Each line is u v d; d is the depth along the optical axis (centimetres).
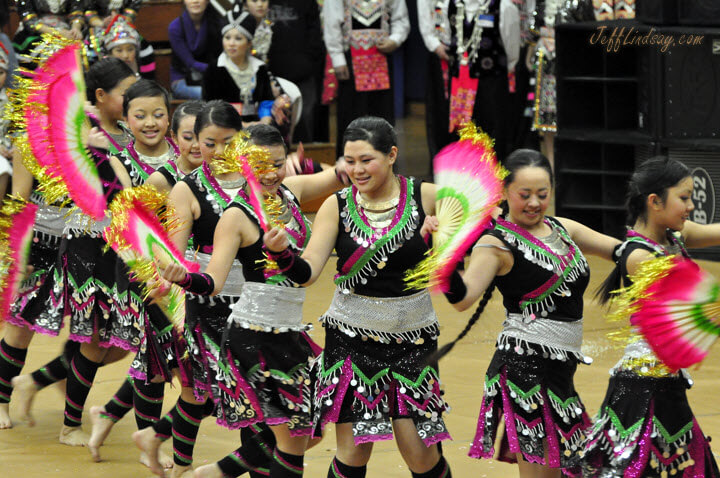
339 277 862
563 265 848
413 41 3094
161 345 1011
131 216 787
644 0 2033
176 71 2255
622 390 845
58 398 1308
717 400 1234
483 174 798
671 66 1959
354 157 842
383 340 848
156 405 1051
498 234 852
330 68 2448
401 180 873
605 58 2116
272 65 2334
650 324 755
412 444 851
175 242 920
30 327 1152
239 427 890
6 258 937
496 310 1658
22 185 1138
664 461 837
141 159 1074
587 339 1485
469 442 1113
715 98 1917
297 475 905
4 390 1186
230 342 888
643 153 2088
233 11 1947
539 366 848
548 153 2361
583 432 864
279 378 880
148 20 2547
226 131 930
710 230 930
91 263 1096
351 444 855
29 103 869
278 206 892
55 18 1755
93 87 1103
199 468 935
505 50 2167
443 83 2283
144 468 1066
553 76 2206
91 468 1062
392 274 850
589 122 2173
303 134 2409
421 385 855
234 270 935
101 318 1098
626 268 860
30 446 1128
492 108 2186
